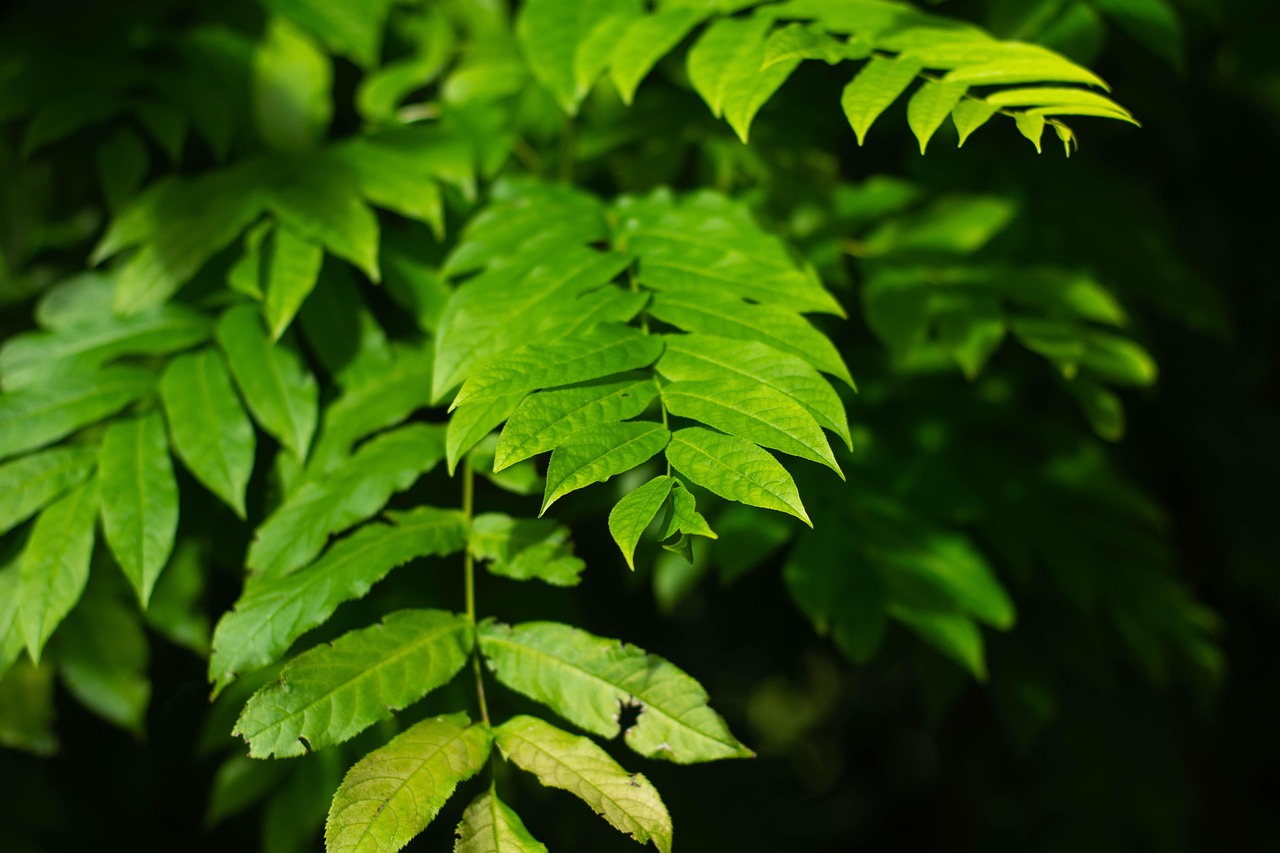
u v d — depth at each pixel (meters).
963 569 1.08
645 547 1.13
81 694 1.07
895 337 1.09
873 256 1.11
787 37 0.96
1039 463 1.19
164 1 1.15
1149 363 1.10
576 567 0.97
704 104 1.16
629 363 0.92
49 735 1.09
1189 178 1.49
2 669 1.01
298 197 1.04
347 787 0.89
